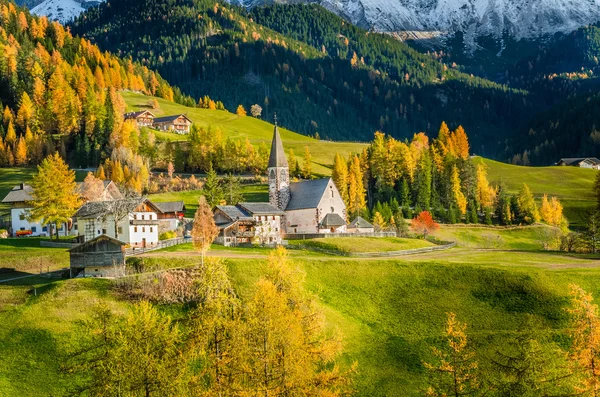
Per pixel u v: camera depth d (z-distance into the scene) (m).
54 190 106.19
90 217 109.44
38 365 58.00
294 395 40.50
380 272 83.75
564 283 76.06
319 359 50.94
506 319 70.62
